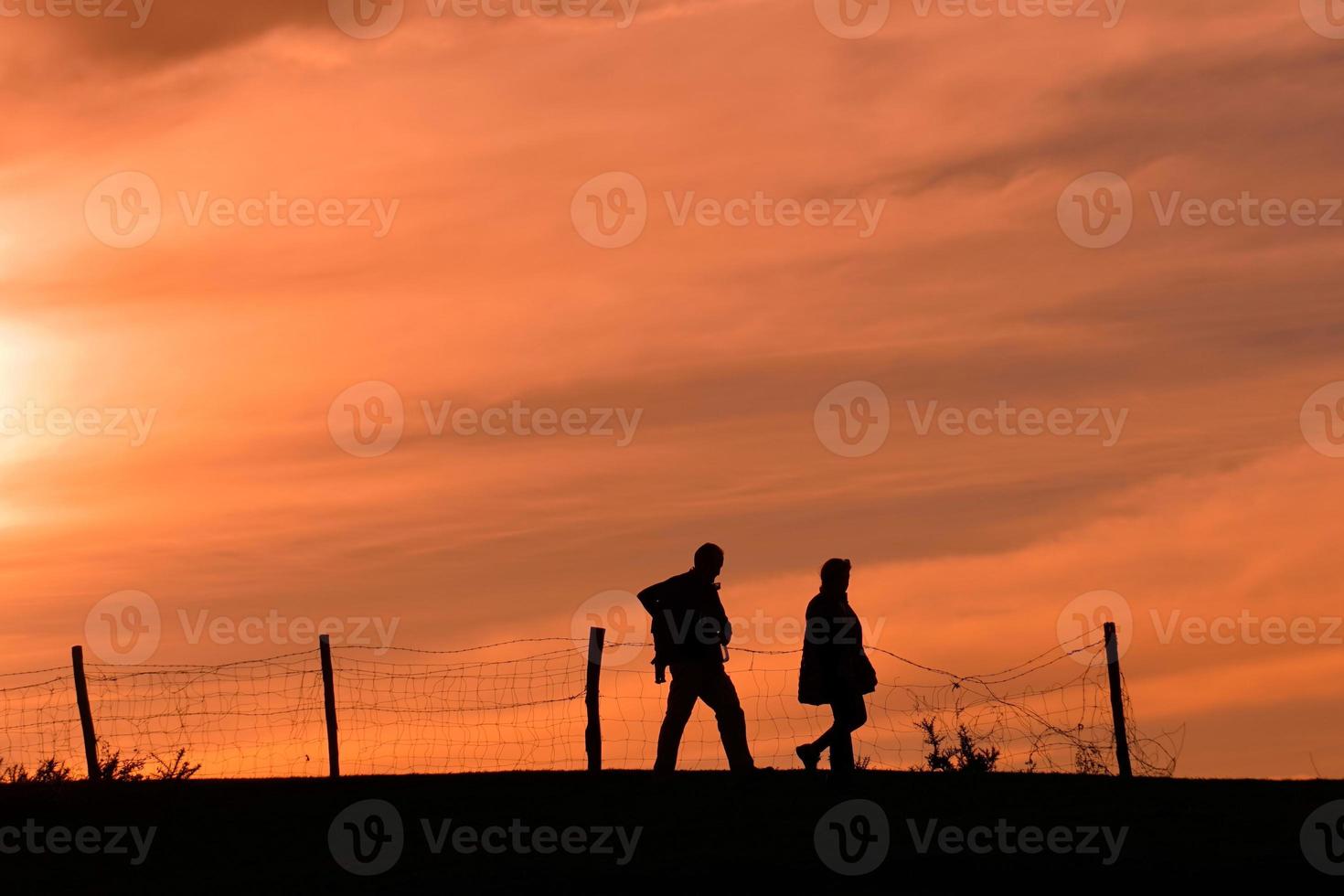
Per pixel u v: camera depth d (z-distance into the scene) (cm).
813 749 5222
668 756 5331
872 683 5231
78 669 6181
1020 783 5322
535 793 5247
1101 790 5181
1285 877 4228
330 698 6100
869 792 5141
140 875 4428
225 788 5484
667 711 5344
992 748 5962
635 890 4225
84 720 6134
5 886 4356
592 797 5144
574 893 4200
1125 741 5891
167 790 5450
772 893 4178
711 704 5359
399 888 4269
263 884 4322
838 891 4181
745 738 5362
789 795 5106
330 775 5872
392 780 5591
